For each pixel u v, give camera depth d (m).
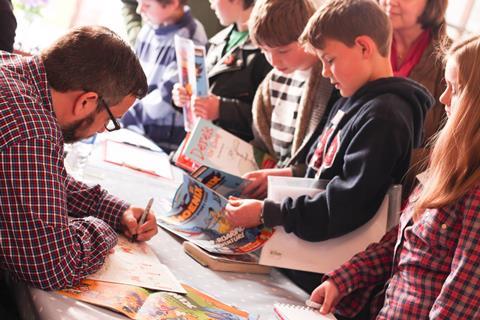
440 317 1.20
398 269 1.38
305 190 1.68
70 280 1.23
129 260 1.43
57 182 1.25
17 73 1.28
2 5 2.19
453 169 1.26
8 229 1.21
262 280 1.65
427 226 1.29
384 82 1.67
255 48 2.63
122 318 1.17
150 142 2.68
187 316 1.23
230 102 2.53
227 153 2.20
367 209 1.59
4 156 1.20
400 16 2.15
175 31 3.01
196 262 1.62
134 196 1.94
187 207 1.84
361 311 1.57
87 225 1.35
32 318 1.18
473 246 1.20
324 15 1.67
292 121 2.22
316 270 1.63
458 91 1.29
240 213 1.69
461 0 3.04
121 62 1.33
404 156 1.62
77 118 1.34
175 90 2.58
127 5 3.44
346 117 1.70
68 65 1.29
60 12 3.57
